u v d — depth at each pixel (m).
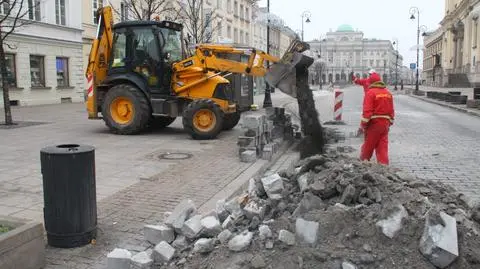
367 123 8.39
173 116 12.91
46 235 5.20
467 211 4.50
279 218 4.41
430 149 11.62
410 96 45.66
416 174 8.77
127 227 5.58
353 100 35.53
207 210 6.19
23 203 6.45
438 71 86.00
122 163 9.16
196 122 12.30
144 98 12.91
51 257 4.71
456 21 79.81
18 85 24.95
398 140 13.20
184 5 33.69
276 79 9.17
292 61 9.06
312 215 4.19
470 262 3.80
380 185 4.46
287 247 3.99
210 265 4.05
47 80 27.30
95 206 5.14
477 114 21.22
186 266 4.17
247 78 21.12
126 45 13.20
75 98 29.95
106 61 13.74
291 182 5.04
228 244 4.18
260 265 3.87
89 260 4.68
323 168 4.97
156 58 12.88
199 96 12.95
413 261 3.77
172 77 13.09
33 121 16.77
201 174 8.23
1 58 15.23
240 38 61.09
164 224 4.93
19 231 4.16
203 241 4.34
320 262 3.81
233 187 7.33
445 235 3.78
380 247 3.89
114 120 13.14
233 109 13.60
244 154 9.30
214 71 13.15
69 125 15.48
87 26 31.16
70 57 29.33
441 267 3.74
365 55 123.94
